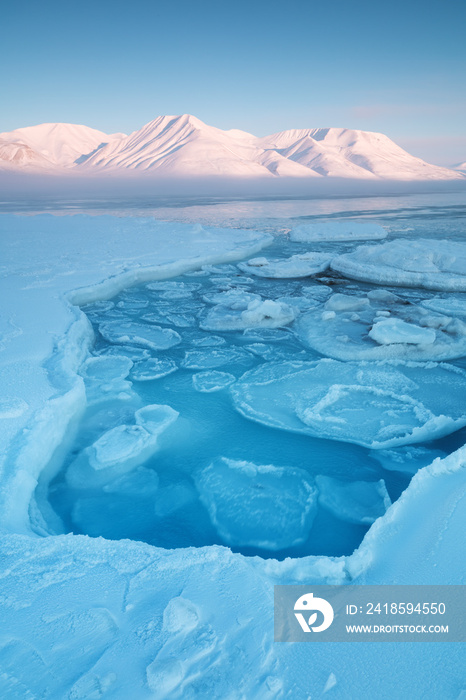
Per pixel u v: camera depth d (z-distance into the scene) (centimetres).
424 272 1256
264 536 395
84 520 416
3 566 283
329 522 409
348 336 841
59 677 208
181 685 202
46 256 1430
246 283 1320
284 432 550
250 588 263
